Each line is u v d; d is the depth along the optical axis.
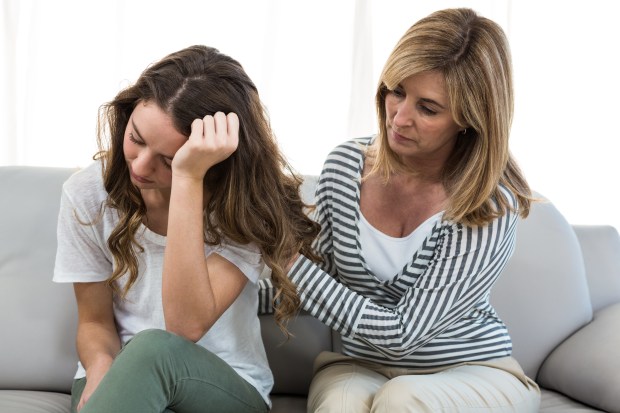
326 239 1.69
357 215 1.63
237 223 1.44
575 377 1.78
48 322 1.74
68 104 2.42
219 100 1.37
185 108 1.34
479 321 1.69
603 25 2.61
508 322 1.89
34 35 2.38
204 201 1.49
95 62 2.42
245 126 1.40
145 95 1.35
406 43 1.47
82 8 2.40
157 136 1.33
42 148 2.42
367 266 1.63
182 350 1.33
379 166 1.61
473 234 1.56
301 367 1.82
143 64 2.41
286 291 1.53
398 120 1.48
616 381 1.68
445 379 1.50
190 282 1.37
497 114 1.48
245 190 1.43
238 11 2.42
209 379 1.37
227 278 1.45
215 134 1.34
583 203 2.66
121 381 1.24
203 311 1.39
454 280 1.56
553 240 1.96
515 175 1.64
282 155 1.54
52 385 1.73
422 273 1.60
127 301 1.55
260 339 1.64
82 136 2.43
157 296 1.52
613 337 1.80
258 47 2.44
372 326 1.54
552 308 1.91
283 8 2.45
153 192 1.48
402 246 1.61
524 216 1.64
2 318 1.72
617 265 2.06
